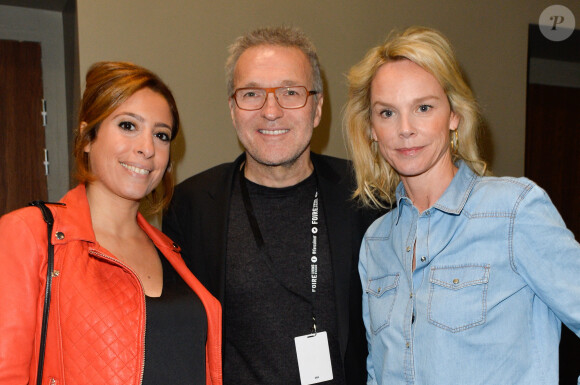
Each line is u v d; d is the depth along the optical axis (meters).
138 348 1.33
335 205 1.84
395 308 1.44
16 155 3.41
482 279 1.27
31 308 1.26
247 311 1.74
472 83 3.70
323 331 1.74
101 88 1.44
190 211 1.95
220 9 3.05
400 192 1.57
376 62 1.44
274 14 3.17
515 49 3.81
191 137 3.02
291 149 1.80
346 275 1.76
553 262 1.22
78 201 1.47
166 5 2.94
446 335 1.28
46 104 3.47
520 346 1.25
